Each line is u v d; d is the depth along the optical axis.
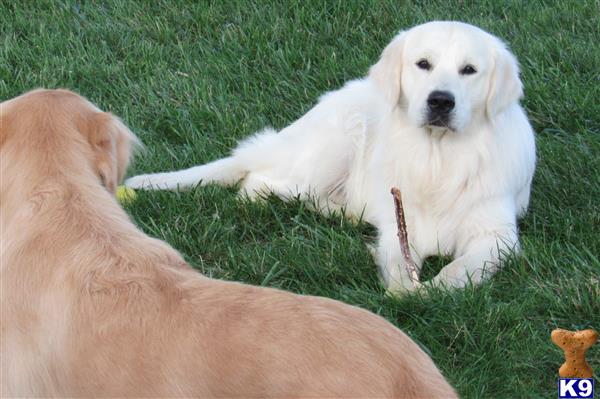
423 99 6.00
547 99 7.73
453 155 6.18
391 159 6.40
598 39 8.80
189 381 3.41
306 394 3.30
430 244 6.30
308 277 5.69
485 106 6.17
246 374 3.36
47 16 9.19
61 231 3.81
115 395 3.52
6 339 3.74
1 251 3.84
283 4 9.34
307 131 7.17
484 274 5.72
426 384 3.37
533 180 6.84
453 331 5.10
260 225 6.34
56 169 3.94
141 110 7.78
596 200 6.42
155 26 9.11
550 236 6.17
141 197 6.51
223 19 9.23
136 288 3.64
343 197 7.07
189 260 5.89
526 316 5.25
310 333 3.42
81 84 8.21
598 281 5.38
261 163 7.12
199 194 6.55
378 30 9.02
